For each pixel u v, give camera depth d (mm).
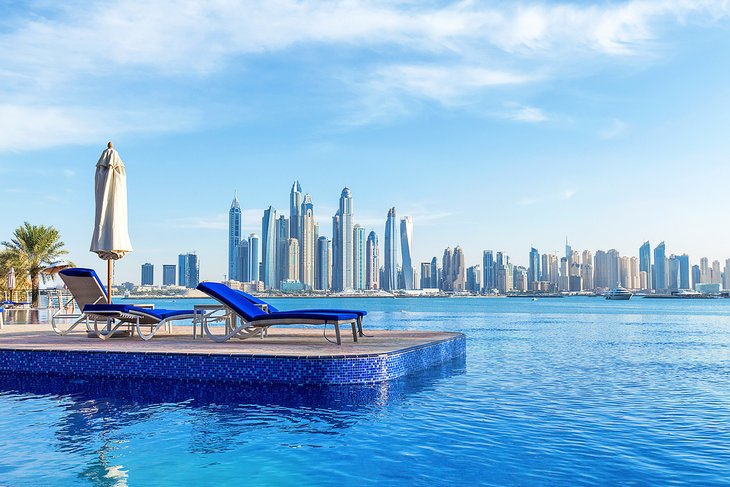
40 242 34312
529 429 5582
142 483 4008
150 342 10375
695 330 26234
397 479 4105
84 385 8000
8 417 6008
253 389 7680
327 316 9648
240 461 4520
